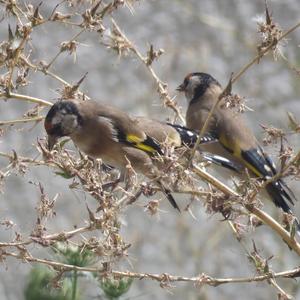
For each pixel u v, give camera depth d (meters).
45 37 18.14
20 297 15.56
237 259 17.73
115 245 8.20
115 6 8.88
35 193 16.78
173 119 10.72
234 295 17.64
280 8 21.53
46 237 8.10
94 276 8.90
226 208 8.59
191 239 17.75
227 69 19.58
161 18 20.48
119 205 8.29
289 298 8.65
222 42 19.97
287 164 8.36
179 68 18.98
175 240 17.81
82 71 18.81
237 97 9.29
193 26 20.22
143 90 18.25
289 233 8.89
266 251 17.66
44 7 17.67
